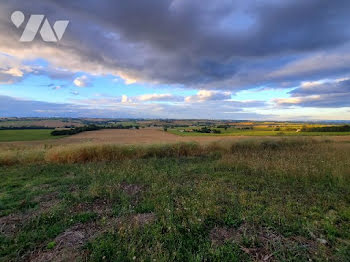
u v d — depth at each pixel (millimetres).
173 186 4332
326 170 5180
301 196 3717
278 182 4574
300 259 2033
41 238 2391
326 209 3178
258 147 10227
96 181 4648
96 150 7953
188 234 2438
